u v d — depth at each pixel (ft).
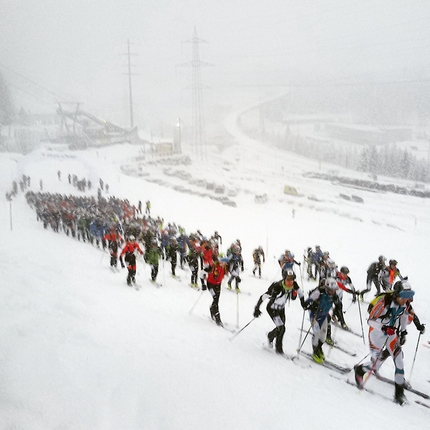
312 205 167.32
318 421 16.55
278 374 22.09
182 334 27.14
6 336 21.97
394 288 21.93
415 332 36.32
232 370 21.42
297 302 42.57
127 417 15.42
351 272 67.05
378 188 200.23
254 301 42.47
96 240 70.44
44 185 157.79
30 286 34.42
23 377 17.42
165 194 157.69
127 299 35.96
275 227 116.37
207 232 100.73
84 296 33.73
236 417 16.14
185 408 16.43
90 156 241.14
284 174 249.34
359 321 38.17
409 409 20.22
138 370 19.48
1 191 143.43
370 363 21.94
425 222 140.05
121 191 155.43
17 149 281.33
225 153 389.39
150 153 273.33
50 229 87.40
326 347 29.32
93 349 21.56
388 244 99.91
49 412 15.08
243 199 183.62
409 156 319.47
